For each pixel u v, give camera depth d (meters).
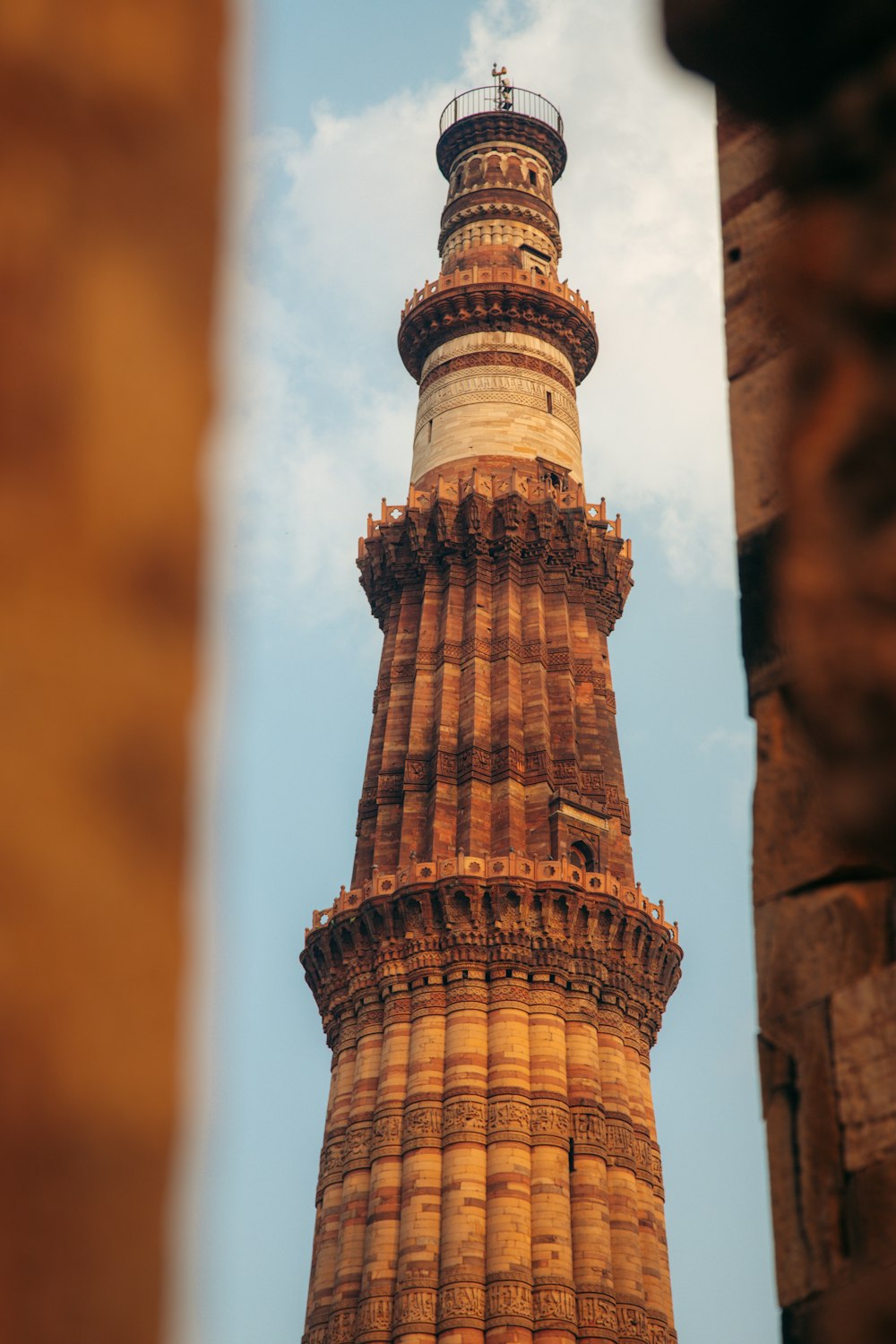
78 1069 3.54
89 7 4.35
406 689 63.06
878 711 6.53
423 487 68.12
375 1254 49.22
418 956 54.69
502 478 66.81
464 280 72.44
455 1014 53.06
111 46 4.36
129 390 4.12
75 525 3.97
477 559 64.62
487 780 58.31
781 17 7.73
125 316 4.16
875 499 6.68
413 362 74.31
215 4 4.63
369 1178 51.59
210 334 4.35
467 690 60.84
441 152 81.44
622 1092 53.34
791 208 7.54
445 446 68.81
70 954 3.62
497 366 70.62
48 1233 3.39
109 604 3.97
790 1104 8.09
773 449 9.12
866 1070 7.86
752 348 9.53
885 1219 7.49
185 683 4.02
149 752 3.90
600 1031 54.53
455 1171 49.66
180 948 3.77
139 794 3.86
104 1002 3.62
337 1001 56.69
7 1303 3.30
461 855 55.31
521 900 54.59
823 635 6.71
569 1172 50.59
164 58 4.44
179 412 4.19
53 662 3.85
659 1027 57.81
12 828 3.66
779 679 8.73
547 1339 46.62
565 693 61.34
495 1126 50.62
